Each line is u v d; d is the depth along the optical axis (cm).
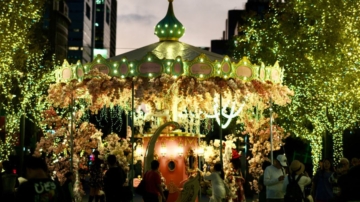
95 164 2077
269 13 4088
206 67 1812
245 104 2239
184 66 1805
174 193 1844
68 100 2109
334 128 3503
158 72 1797
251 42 4019
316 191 1625
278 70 2020
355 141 4581
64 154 2281
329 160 1623
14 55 3400
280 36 3819
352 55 2792
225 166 2084
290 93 2055
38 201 846
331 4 2998
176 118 2052
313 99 3600
